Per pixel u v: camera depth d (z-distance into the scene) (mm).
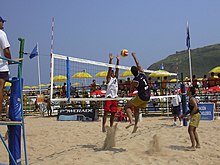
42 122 14633
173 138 8234
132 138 8398
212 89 15242
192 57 117938
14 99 4504
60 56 8242
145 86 6531
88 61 8750
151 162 5770
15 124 4254
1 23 4617
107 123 13273
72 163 5695
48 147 7664
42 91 24750
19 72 4508
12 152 4516
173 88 16875
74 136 9359
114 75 8594
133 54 6855
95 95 15305
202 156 6230
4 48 4398
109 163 5680
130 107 6723
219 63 110062
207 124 11523
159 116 16359
